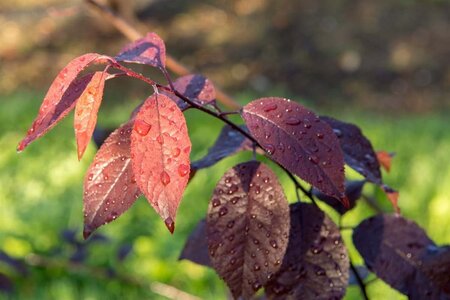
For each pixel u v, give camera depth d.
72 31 13.46
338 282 1.16
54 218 5.24
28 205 5.73
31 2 13.30
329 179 1.00
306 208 1.19
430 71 12.36
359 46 12.94
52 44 13.19
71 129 7.81
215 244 1.09
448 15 13.50
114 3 2.34
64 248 3.55
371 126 8.28
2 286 3.10
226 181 1.11
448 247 1.25
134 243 4.76
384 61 12.62
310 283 1.16
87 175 1.01
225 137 1.31
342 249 1.17
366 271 1.71
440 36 13.05
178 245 4.70
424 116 10.79
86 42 13.18
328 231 1.18
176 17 14.02
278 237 1.08
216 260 1.09
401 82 12.20
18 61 12.76
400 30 13.23
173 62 1.98
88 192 1.01
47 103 0.97
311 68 12.59
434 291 1.24
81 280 4.42
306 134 1.02
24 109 9.06
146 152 0.91
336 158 1.01
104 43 13.23
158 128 0.92
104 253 4.43
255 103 1.05
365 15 13.56
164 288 3.37
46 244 4.79
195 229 1.39
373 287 4.04
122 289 4.33
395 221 1.28
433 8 13.66
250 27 13.57
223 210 1.10
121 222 5.15
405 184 6.20
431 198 5.75
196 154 7.16
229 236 1.09
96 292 4.30
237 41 13.30
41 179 6.67
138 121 0.92
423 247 1.26
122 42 13.27
